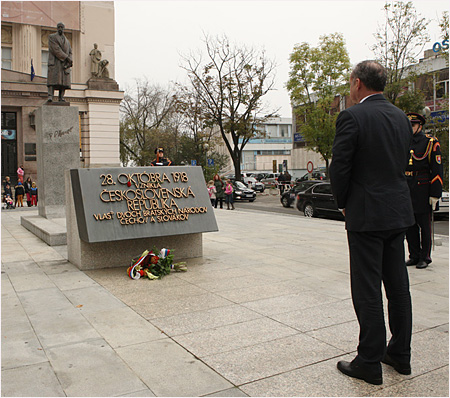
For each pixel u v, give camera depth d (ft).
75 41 111.75
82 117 109.29
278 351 12.03
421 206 21.85
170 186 23.02
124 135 161.27
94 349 12.30
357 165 10.78
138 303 16.48
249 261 23.89
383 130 10.65
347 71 108.17
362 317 10.50
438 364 11.30
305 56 107.65
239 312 15.28
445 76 95.61
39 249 28.22
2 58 107.04
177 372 10.85
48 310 15.80
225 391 9.93
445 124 69.10
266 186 148.66
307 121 113.39
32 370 11.05
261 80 112.06
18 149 99.86
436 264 23.25
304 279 19.81
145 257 20.63
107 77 109.91
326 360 11.48
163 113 161.27
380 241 10.61
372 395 9.77
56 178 39.73
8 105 97.96
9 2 103.40
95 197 21.33
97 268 22.40
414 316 14.87
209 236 33.88
